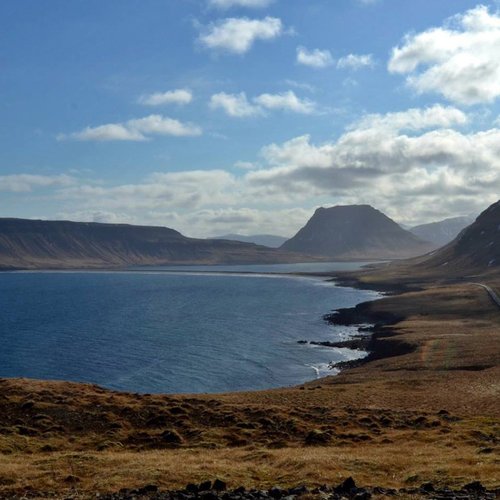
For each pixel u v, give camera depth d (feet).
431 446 115.75
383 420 150.30
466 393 197.67
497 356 283.79
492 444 116.16
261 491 74.54
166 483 82.43
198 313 619.67
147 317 586.45
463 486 74.90
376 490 74.74
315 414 156.87
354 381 255.29
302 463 93.40
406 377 249.75
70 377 307.37
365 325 496.64
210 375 313.12
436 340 353.72
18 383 165.07
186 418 143.43
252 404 169.17
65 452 112.06
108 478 85.25
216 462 96.94
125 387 285.64
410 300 609.83
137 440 126.11
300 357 360.69
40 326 517.55
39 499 73.72
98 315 609.42
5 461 99.30
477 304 536.01
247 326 508.53
